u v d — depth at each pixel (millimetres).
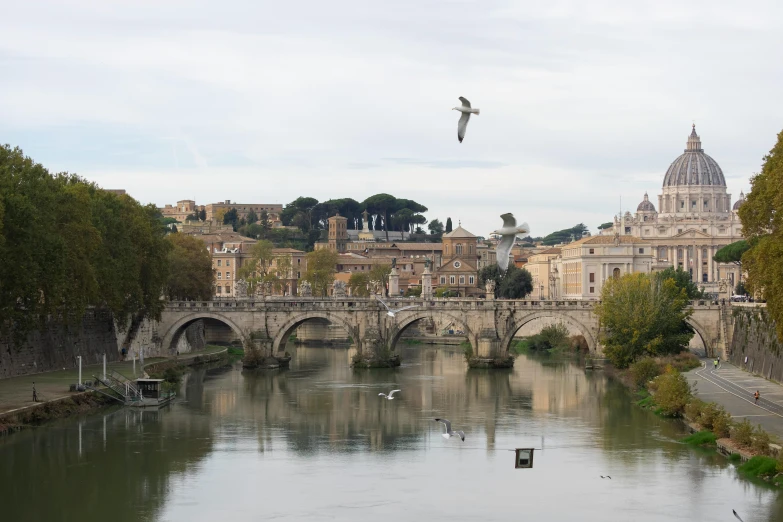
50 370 160000
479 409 148125
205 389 170750
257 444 122438
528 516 92812
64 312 151625
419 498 98500
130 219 181625
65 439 120812
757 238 134875
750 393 140750
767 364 158125
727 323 191750
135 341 196250
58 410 130875
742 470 105125
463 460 114125
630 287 185750
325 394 164750
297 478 105938
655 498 97250
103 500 97000
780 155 123500
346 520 91750
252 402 155125
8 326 136125
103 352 180375
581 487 101562
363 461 113812
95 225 165500
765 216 128500
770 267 117000
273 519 91938
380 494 99938
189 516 92625
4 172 134750
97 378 146875
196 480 104625
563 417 139750
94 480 103688
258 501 97312
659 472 106250
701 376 161250
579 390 168250
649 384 157625
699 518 91188
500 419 139000
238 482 104000
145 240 183625
